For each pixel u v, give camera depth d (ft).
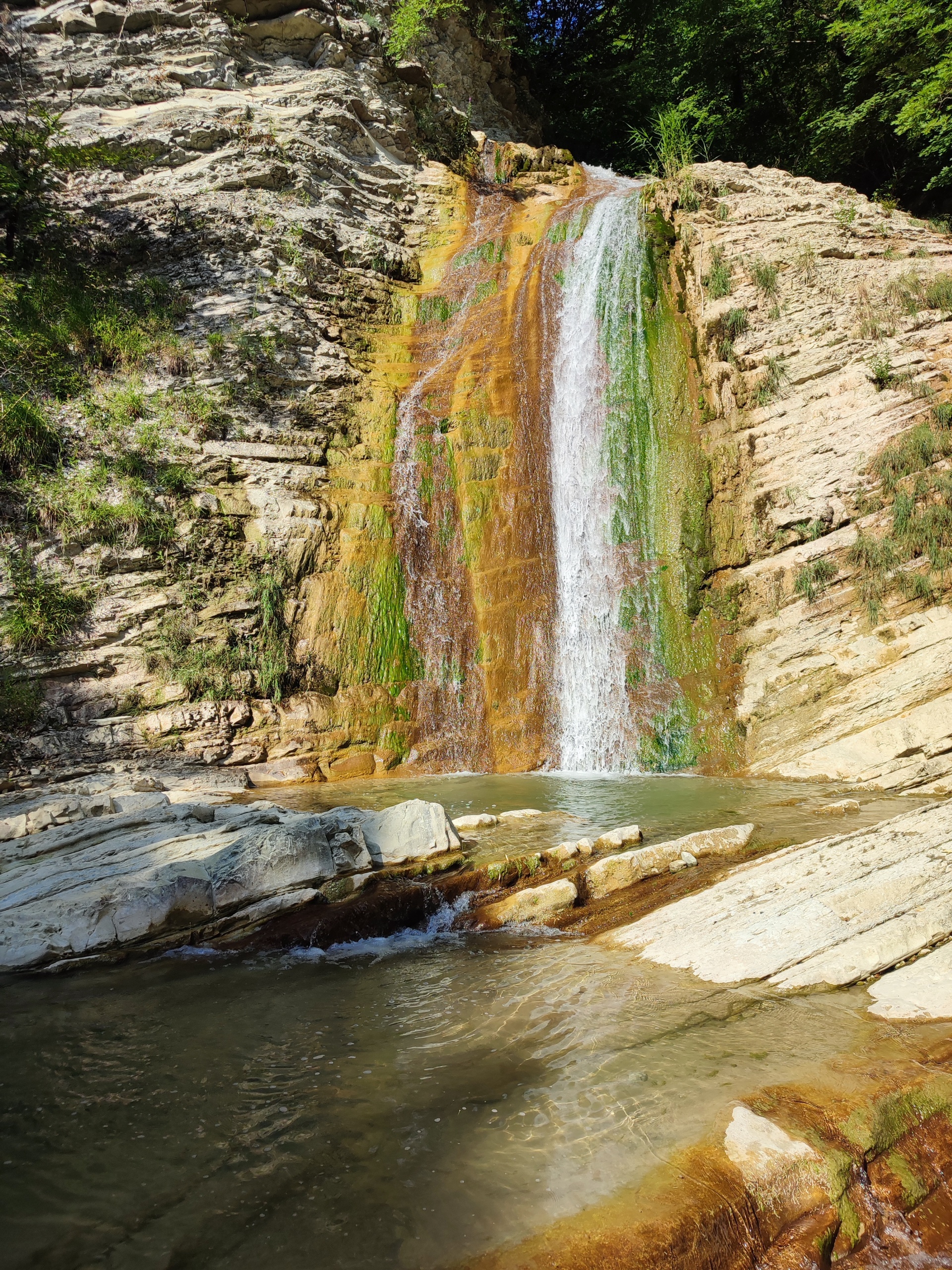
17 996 14.94
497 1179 9.23
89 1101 11.32
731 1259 8.38
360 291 51.98
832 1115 10.16
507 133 77.87
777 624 35.86
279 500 39.50
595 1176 9.18
